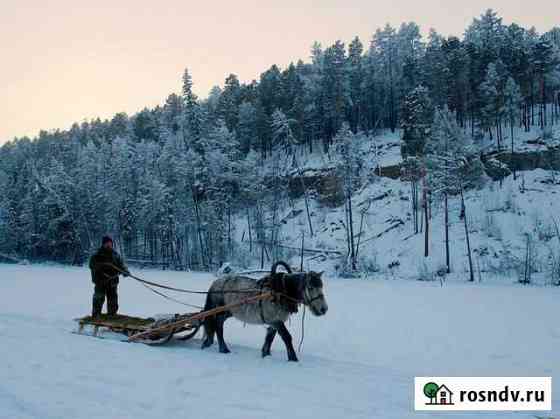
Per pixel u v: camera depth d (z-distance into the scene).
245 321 11.03
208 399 6.89
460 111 84.75
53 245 82.81
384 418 6.38
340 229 71.69
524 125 81.44
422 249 61.78
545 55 81.69
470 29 121.31
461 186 58.47
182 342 12.59
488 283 48.75
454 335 16.89
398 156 82.88
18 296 29.70
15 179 102.94
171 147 86.25
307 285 10.11
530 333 17.42
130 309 23.56
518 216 63.19
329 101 91.19
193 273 64.50
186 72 93.62
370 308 24.95
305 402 6.95
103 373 7.96
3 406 6.08
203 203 77.12
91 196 83.62
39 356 8.88
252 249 74.44
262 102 102.38
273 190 84.38
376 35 119.00
